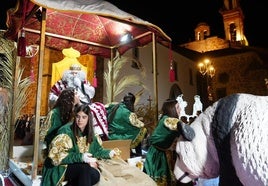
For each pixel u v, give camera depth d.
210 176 2.07
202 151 2.00
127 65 14.22
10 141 5.17
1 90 5.28
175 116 3.79
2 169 5.07
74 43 6.91
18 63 5.35
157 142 3.70
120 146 4.54
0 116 5.22
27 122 7.29
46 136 3.75
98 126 4.73
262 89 23.58
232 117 1.87
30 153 5.41
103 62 12.52
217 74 25.27
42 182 3.01
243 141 1.69
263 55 24.00
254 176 1.64
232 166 1.82
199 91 24.28
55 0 3.79
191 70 23.48
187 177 2.16
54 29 6.27
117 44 7.27
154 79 5.74
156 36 5.88
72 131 3.06
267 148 1.62
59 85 5.41
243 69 24.39
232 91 24.53
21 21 4.49
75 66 5.66
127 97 5.21
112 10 4.35
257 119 1.72
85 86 5.57
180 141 2.13
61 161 2.82
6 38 5.28
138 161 4.70
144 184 3.27
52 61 11.41
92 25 6.36
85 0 4.18
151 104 7.13
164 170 3.67
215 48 27.92
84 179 2.86
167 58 19.19
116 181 3.15
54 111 3.83
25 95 5.47
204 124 2.02
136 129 5.00
